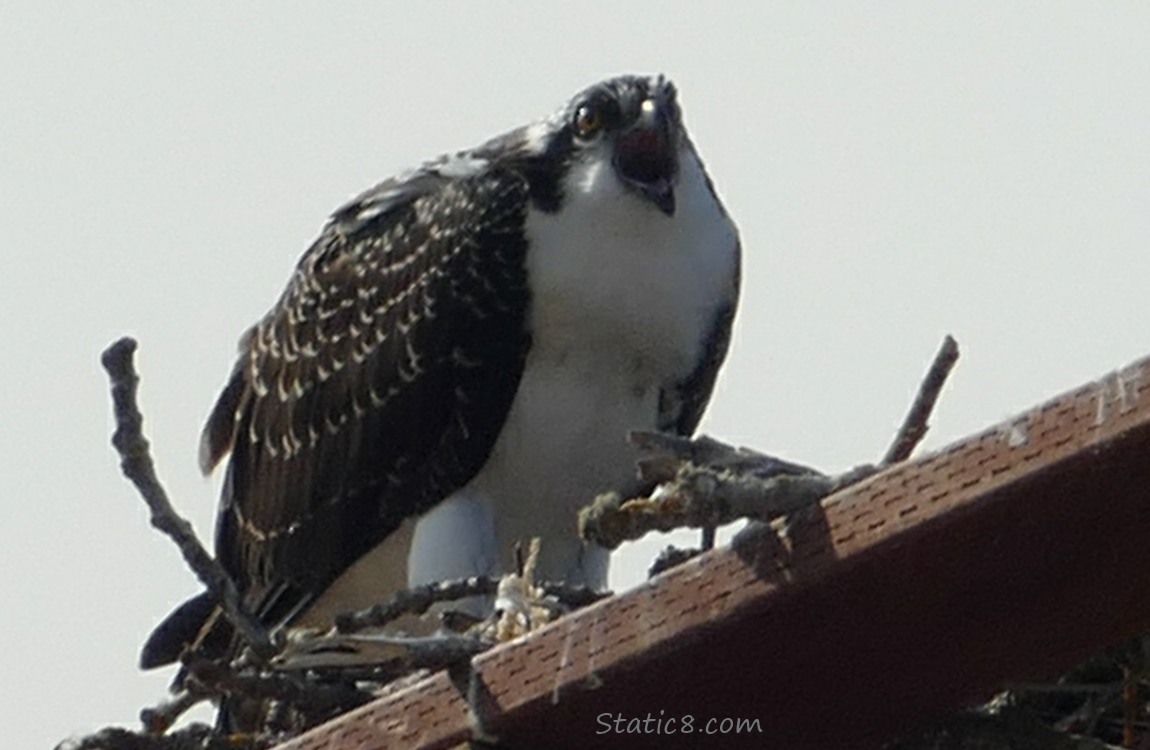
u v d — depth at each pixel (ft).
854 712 30.19
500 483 44.01
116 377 32.19
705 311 43.62
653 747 29.76
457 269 43.45
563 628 27.30
